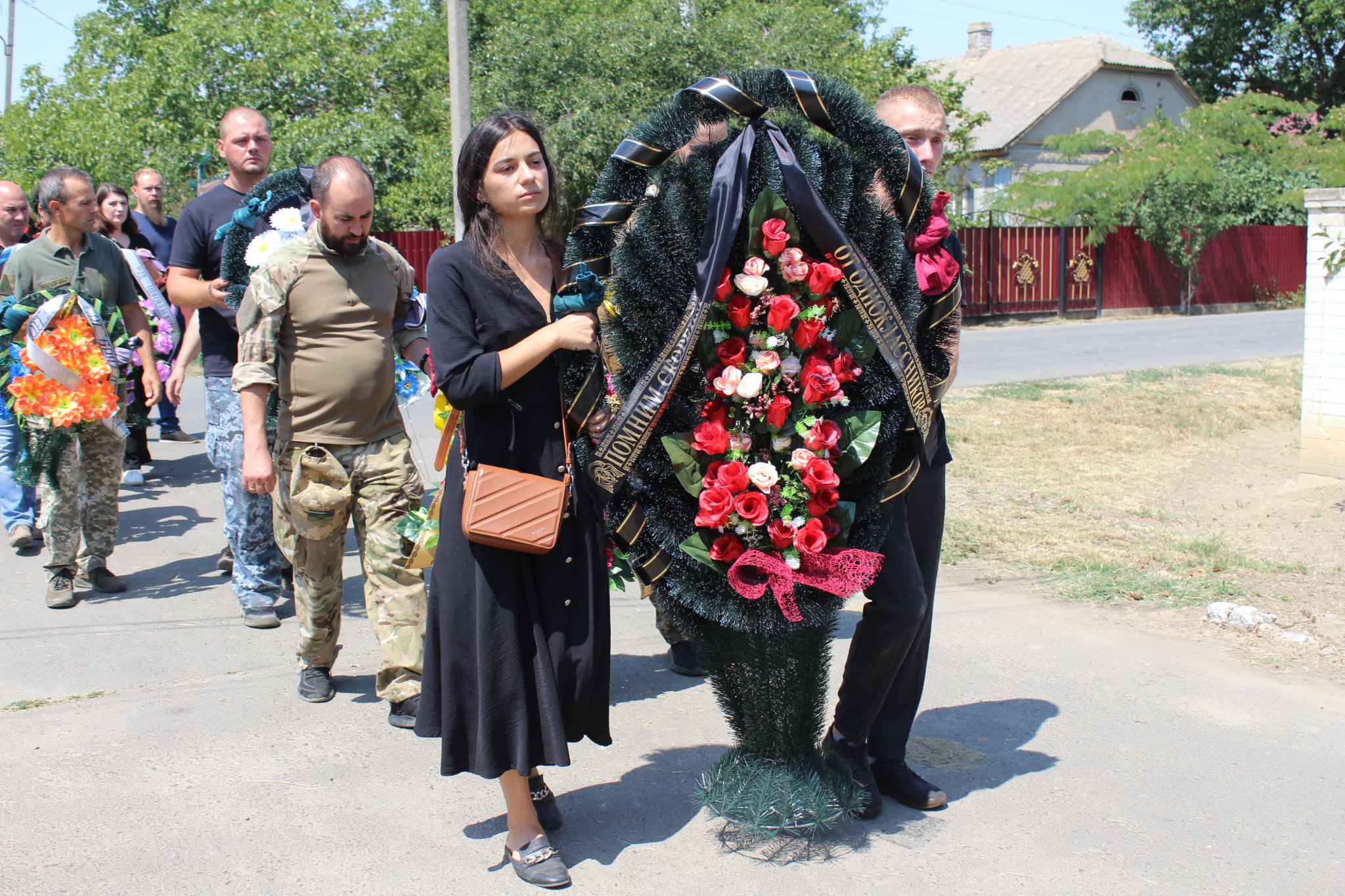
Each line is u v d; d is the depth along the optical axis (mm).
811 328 2828
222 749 3740
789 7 20062
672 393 2879
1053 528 6465
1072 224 23938
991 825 3240
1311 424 7461
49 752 3699
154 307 7570
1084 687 4242
